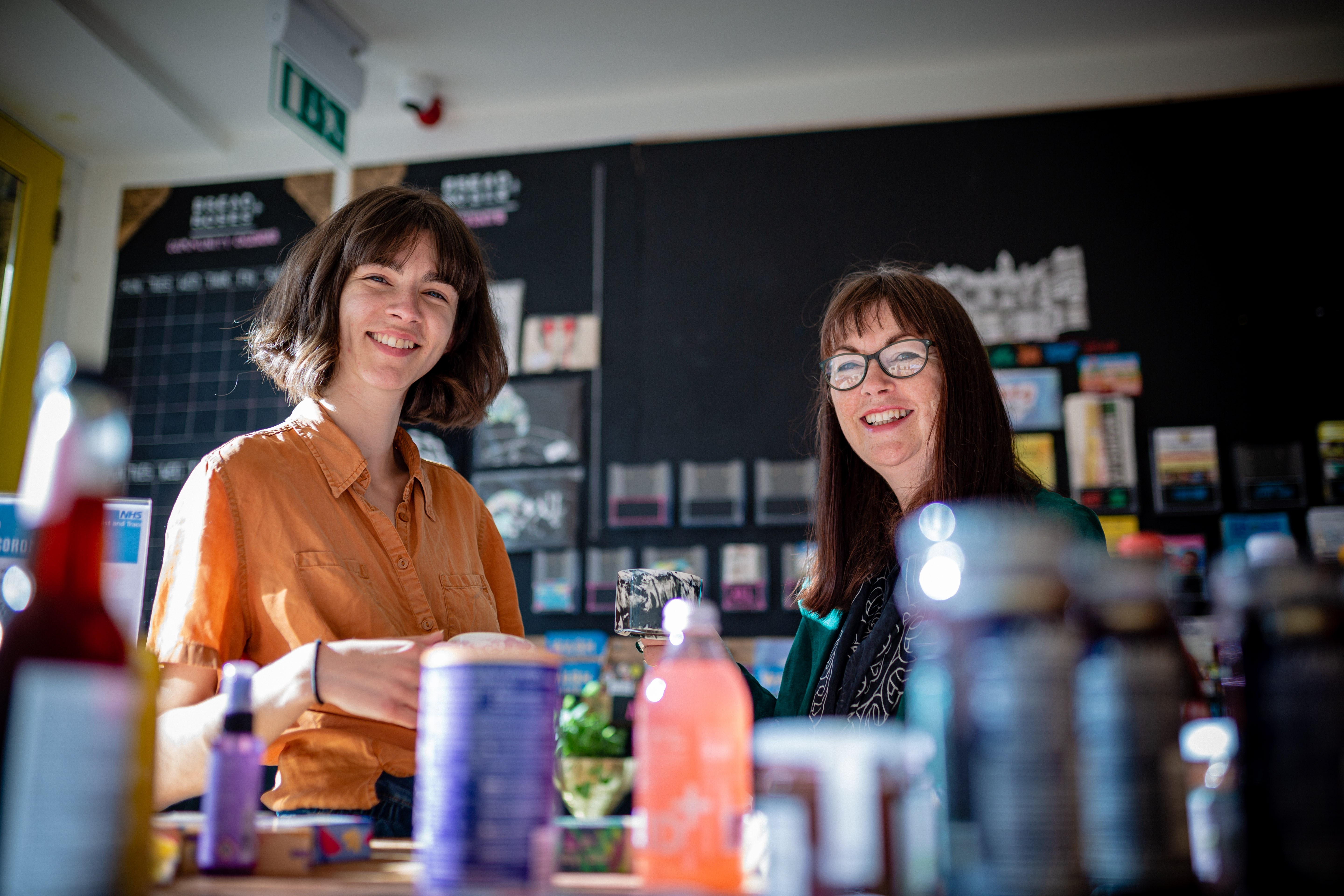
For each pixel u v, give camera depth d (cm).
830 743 64
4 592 144
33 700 52
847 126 382
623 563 361
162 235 414
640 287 383
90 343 405
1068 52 372
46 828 51
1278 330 342
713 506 361
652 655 133
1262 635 61
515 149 403
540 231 393
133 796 65
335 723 133
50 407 65
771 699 168
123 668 57
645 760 71
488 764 66
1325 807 57
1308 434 334
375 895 66
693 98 398
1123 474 339
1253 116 358
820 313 369
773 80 391
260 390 393
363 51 370
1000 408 166
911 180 374
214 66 382
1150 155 362
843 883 61
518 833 65
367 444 160
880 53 375
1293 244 347
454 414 185
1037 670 56
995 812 55
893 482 169
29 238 398
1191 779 82
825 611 169
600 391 376
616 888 68
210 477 136
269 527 137
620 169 394
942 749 60
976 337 169
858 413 166
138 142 412
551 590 362
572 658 354
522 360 382
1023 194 365
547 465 372
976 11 352
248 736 80
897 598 147
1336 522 326
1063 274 356
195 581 129
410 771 134
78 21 343
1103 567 62
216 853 76
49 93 381
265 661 134
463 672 67
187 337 403
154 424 394
